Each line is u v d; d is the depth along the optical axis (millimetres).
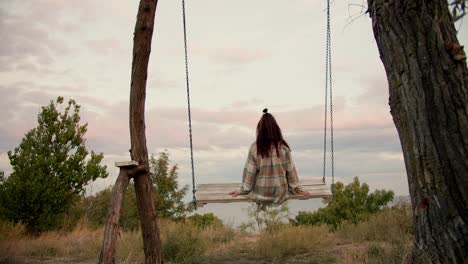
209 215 16875
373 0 4664
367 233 10094
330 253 8609
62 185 14578
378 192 13680
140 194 7090
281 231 10422
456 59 4066
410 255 4418
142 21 7191
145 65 7230
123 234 11742
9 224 11758
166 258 8555
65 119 15578
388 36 4438
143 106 7234
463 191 3881
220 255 9289
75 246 10578
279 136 6656
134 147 7062
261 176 6652
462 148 3916
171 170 16797
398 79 4324
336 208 13633
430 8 4242
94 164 15508
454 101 4000
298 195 6828
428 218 4062
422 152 4082
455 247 3879
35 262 8656
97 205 17938
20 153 14539
